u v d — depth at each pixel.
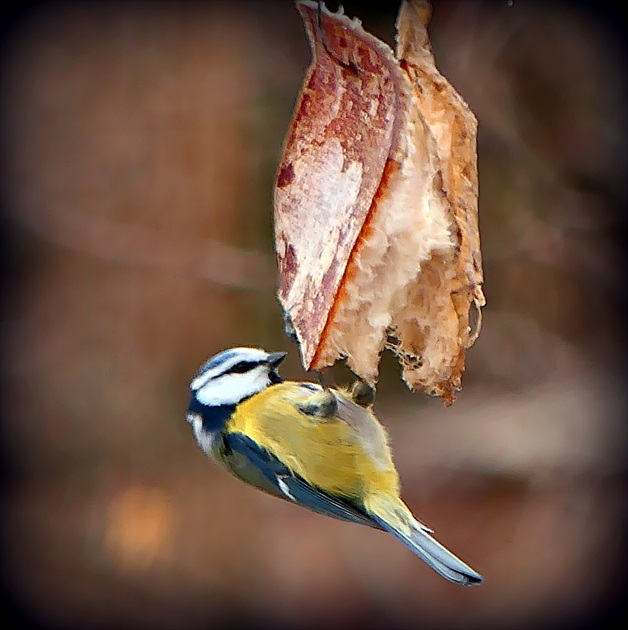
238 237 14.43
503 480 13.08
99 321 14.37
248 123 14.41
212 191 14.34
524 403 13.58
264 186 14.45
